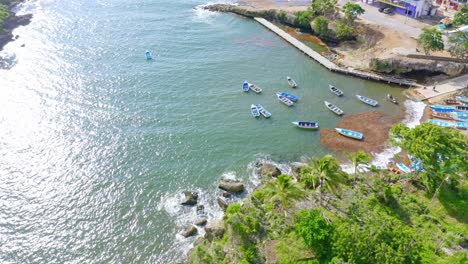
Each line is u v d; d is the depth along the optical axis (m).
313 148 95.81
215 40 154.38
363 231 62.09
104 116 105.50
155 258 69.44
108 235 73.50
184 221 76.12
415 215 70.69
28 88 116.50
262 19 174.50
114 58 136.50
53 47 143.25
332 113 109.25
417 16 160.00
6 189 82.19
